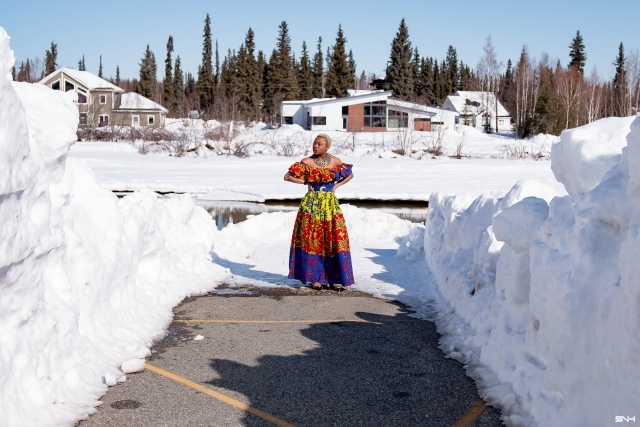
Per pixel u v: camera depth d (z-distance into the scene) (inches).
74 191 227.1
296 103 2883.9
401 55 3961.6
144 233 265.6
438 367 200.4
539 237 171.5
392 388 182.9
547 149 1925.4
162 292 275.7
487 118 3193.9
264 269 366.3
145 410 165.0
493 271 240.4
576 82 3073.3
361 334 237.9
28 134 157.9
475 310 232.8
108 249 225.1
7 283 144.2
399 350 218.2
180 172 1300.4
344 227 314.5
